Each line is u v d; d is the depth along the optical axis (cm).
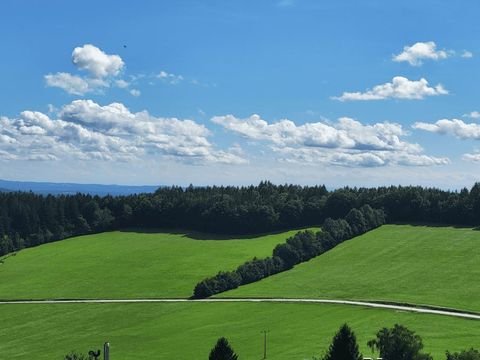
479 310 15012
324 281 18712
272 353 12388
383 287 17612
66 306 17875
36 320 16688
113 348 13938
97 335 15200
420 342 9975
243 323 15225
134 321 16275
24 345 14688
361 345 12231
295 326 14500
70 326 16088
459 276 18050
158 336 14775
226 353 7800
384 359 9888
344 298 16912
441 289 17025
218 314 16275
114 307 17588
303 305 16375
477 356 9062
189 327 15325
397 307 15588
